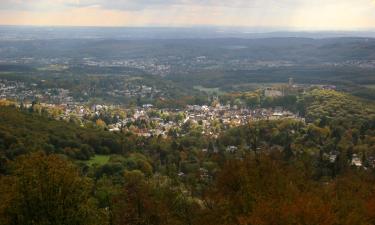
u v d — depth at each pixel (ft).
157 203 157.58
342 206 119.55
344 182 181.27
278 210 98.37
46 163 128.06
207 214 124.06
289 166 152.05
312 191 130.11
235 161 140.97
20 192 121.29
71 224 123.44
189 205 162.71
